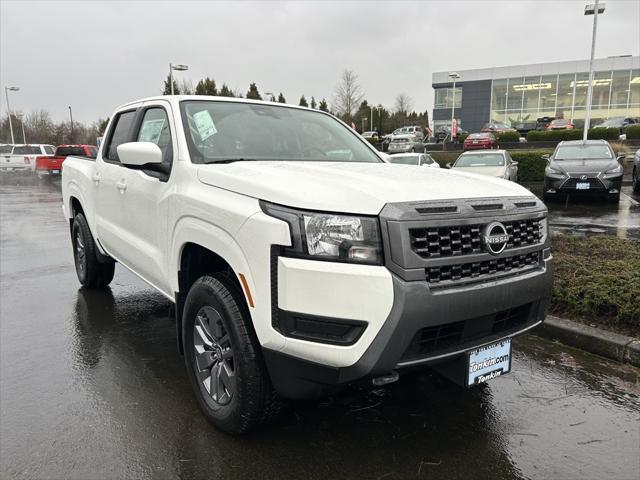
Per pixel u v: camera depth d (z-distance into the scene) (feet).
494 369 8.89
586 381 11.75
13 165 97.25
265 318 7.88
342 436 9.39
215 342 9.40
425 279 7.44
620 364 12.69
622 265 17.21
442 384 11.54
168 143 11.52
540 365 12.64
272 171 9.17
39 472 8.35
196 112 11.80
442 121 195.62
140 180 12.25
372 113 211.61
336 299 7.29
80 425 9.75
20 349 13.39
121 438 9.31
